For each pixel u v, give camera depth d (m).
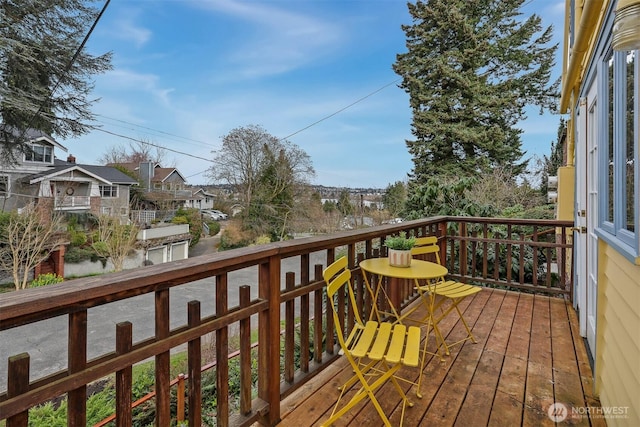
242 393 1.51
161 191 21.67
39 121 9.41
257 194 18.70
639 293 1.24
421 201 6.38
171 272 1.13
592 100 2.55
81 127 10.41
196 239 19.58
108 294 0.96
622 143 1.55
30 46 8.51
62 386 0.87
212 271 1.31
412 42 12.23
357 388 1.94
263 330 1.62
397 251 2.26
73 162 19.08
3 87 8.30
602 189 1.96
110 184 18.20
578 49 2.51
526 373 2.12
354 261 2.38
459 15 11.20
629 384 1.34
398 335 1.79
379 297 2.79
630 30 1.01
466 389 1.95
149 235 15.32
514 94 11.60
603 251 1.90
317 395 1.87
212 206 22.25
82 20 9.45
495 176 10.31
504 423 1.64
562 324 2.93
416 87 12.14
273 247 1.61
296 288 1.86
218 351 1.38
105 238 13.45
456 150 12.05
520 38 11.78
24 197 13.72
